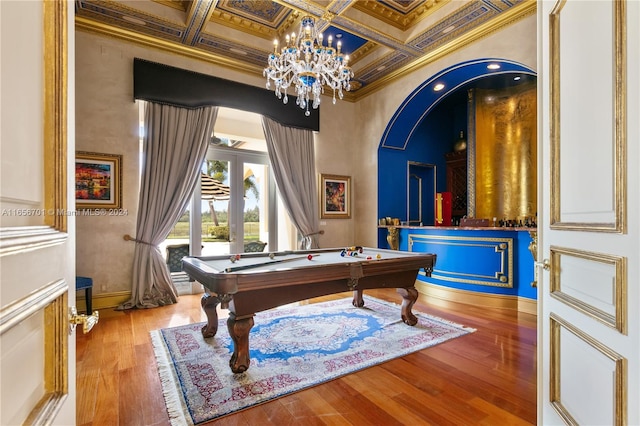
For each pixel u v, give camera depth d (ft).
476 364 8.21
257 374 7.66
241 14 13.70
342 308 13.19
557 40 4.42
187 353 8.85
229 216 18.03
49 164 2.18
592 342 3.54
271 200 19.53
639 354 2.81
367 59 16.71
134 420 5.98
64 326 2.34
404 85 17.33
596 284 3.51
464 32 13.64
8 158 1.62
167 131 14.42
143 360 8.47
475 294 13.78
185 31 13.58
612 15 3.23
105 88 13.33
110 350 9.10
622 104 3.05
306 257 11.19
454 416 6.09
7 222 1.59
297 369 7.91
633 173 2.91
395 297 15.17
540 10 4.94
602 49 3.43
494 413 6.18
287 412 6.24
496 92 20.04
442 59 15.12
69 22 2.55
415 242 16.48
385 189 19.69
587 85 3.71
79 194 12.80
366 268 9.29
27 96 1.86
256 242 19.02
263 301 8.04
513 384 7.24
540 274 4.91
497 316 12.09
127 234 13.70
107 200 13.30
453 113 24.45
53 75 2.20
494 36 13.07
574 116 4.00
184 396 6.73
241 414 6.18
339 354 8.75
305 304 13.84
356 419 6.02
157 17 12.73
